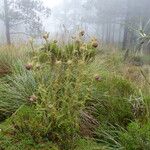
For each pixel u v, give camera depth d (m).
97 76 3.37
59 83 3.46
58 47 4.04
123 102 3.91
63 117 3.26
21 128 3.24
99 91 4.09
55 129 3.26
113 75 4.68
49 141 3.19
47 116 3.28
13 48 5.89
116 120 3.68
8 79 4.55
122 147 3.15
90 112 3.80
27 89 3.90
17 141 3.12
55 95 3.32
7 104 3.81
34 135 3.19
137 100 3.89
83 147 3.13
